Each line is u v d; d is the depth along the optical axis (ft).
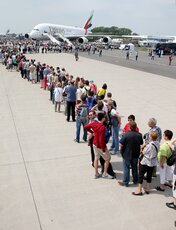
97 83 67.26
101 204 19.29
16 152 28.09
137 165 21.57
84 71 87.86
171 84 66.39
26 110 43.62
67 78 43.73
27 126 36.01
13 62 87.86
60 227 17.01
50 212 18.44
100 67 99.60
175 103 48.06
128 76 78.95
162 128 35.12
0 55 108.99
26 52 168.14
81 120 29.89
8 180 22.58
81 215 18.12
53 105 46.80
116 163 25.71
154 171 22.76
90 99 31.86
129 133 20.70
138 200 19.77
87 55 159.84
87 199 19.89
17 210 18.66
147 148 19.74
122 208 18.85
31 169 24.49
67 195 20.39
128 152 20.83
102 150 21.89
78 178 22.88
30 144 30.14
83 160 26.27
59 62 113.60
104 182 22.25
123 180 21.58
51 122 37.73
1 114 41.37
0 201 19.66
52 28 213.25
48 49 185.88
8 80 71.46
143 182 22.29
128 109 44.39
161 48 184.44
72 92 36.76
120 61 125.90
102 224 17.26
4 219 17.76
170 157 19.74
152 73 85.76
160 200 19.79
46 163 25.66
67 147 29.35
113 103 28.22
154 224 17.25
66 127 35.70
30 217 17.95
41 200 19.79
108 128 25.03
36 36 206.28
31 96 53.47
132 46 228.02
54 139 31.60
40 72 61.36
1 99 50.90
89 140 23.84
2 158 26.73
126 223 17.34
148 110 43.70
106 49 241.55
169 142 20.06
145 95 54.44
